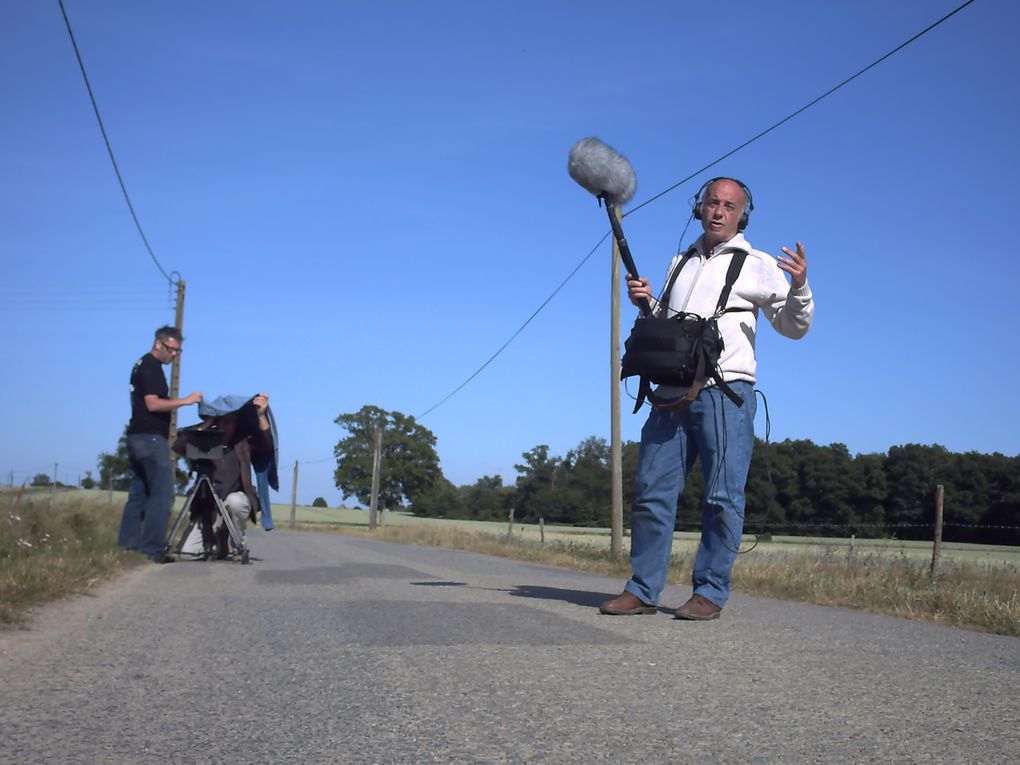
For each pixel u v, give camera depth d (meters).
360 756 2.46
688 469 5.25
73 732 2.71
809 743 2.59
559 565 13.98
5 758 2.46
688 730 2.71
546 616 4.95
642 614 5.13
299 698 3.09
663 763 2.41
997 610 5.98
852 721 2.83
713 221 5.30
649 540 5.18
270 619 4.81
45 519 10.09
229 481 9.37
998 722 2.85
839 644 4.25
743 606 5.92
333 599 5.68
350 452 94.94
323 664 3.63
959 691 3.28
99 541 9.32
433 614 4.97
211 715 2.88
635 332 5.10
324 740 2.61
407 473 94.31
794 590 7.52
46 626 4.59
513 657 3.75
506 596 5.96
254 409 9.72
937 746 2.58
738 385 5.12
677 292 5.32
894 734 2.69
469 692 3.15
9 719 2.85
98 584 6.38
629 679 3.37
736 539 5.10
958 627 5.85
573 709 2.93
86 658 3.79
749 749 2.53
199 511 9.67
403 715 2.87
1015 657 4.10
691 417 5.17
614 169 5.08
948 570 12.01
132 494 9.49
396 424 96.00
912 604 6.62
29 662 3.71
